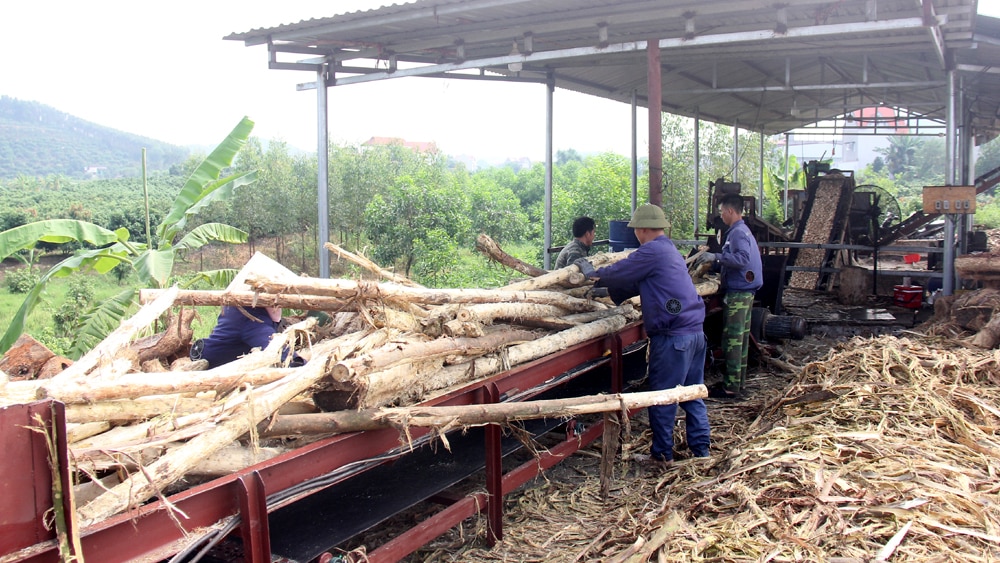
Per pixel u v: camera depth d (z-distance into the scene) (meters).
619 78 11.45
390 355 3.24
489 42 8.38
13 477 1.95
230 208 20.03
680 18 7.48
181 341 4.84
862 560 2.89
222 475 2.85
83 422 2.56
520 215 20.75
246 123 7.87
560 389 6.09
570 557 3.82
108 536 2.16
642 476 4.98
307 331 3.47
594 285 5.34
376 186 20.94
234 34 7.61
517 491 4.80
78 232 7.12
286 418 2.90
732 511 3.54
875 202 10.66
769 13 6.88
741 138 22.86
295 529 3.28
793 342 8.41
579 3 6.54
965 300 6.76
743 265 6.55
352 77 8.05
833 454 3.90
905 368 5.16
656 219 5.16
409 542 3.44
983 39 8.03
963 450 4.03
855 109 15.73
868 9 5.98
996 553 2.96
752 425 5.51
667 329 5.04
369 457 3.16
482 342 3.93
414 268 15.52
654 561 3.26
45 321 13.66
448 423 3.25
